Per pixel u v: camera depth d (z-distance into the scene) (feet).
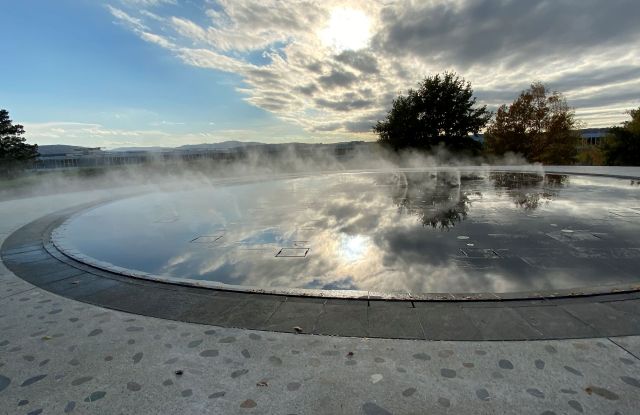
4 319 8.94
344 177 49.80
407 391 5.83
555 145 85.76
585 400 5.45
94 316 9.00
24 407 5.70
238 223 20.62
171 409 5.60
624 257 12.41
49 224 21.97
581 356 6.59
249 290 10.16
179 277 11.99
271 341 7.54
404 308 8.79
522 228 16.90
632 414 5.13
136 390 6.08
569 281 10.43
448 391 5.79
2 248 16.34
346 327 7.99
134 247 16.01
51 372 6.66
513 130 86.94
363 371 6.41
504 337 7.34
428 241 15.17
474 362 6.54
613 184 33.09
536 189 31.07
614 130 75.77
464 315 8.32
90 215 24.81
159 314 8.98
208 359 6.95
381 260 12.92
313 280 11.34
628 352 6.66
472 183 37.40
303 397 5.77
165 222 21.59
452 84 80.69
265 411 5.49
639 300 8.75
